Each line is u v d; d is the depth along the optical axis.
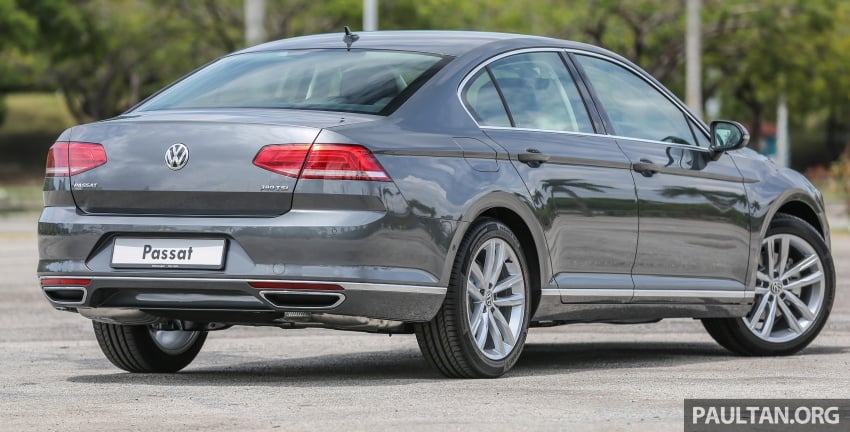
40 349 19.19
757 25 95.88
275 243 13.76
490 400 13.22
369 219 13.76
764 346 18.45
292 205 13.82
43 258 14.89
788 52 100.56
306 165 13.80
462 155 14.70
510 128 15.51
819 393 13.87
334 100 14.88
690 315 17.44
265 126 14.01
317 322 14.05
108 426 11.77
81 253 14.52
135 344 16.02
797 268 18.88
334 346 19.50
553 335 21.30
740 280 18.05
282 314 14.08
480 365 14.94
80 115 129.12
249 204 13.95
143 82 122.12
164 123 14.39
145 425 11.80
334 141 13.84
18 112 172.75
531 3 96.44
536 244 15.45
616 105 17.00
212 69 16.28
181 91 15.85
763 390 14.09
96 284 14.43
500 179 14.99
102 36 98.44
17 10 86.38
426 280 14.20
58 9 91.88
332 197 13.75
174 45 101.44
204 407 12.84
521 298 15.39
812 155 170.12
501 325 15.28
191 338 16.70
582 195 15.91
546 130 15.90
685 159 17.42
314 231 13.70
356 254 13.73
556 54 16.64
